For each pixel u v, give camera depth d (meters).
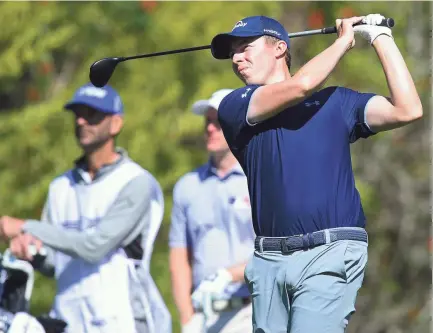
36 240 20.77
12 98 41.12
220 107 15.19
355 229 14.55
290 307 14.62
